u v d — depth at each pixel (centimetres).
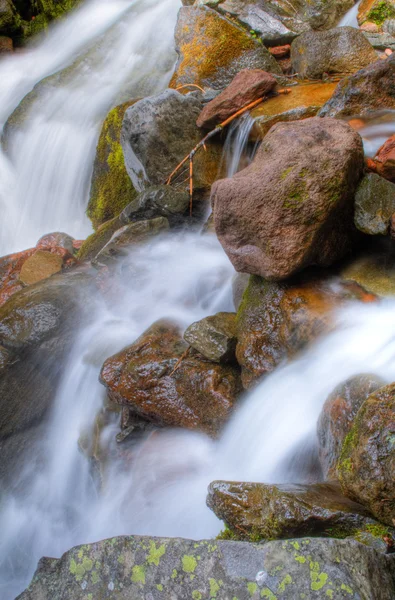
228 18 745
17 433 530
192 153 596
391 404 238
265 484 273
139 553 241
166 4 984
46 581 254
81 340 538
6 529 500
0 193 871
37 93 916
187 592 226
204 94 682
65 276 596
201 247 556
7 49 1127
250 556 225
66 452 498
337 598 206
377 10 690
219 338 410
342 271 383
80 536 446
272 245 362
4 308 554
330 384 327
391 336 322
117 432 464
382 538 232
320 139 363
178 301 523
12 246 837
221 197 372
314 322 361
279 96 604
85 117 852
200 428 407
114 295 557
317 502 251
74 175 826
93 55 978
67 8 1160
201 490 377
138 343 453
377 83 495
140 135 608
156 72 908
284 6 734
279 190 353
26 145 870
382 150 396
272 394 370
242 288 445
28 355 530
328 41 628
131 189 720
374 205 364
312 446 329
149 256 564
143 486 408
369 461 234
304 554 218
